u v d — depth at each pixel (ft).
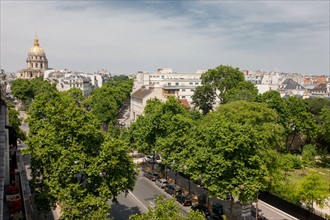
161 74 593.42
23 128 363.35
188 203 168.04
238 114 198.90
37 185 124.67
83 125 124.88
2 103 139.23
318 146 297.12
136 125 245.04
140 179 213.87
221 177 135.54
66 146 122.11
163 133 205.77
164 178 217.56
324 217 150.00
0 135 91.71
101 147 126.31
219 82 360.07
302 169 247.70
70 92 446.19
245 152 134.51
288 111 277.85
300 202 165.48
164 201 96.12
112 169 125.80
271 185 169.99
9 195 98.53
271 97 281.74
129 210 160.04
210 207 168.04
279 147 229.66
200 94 371.56
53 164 118.52
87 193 118.62
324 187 152.87
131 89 573.74
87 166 122.11
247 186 130.72
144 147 213.25
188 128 182.60
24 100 531.50
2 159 75.87
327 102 306.76
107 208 115.55
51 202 116.47
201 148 147.43
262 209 168.14
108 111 353.51
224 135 135.54
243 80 362.94
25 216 96.99
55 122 124.77
